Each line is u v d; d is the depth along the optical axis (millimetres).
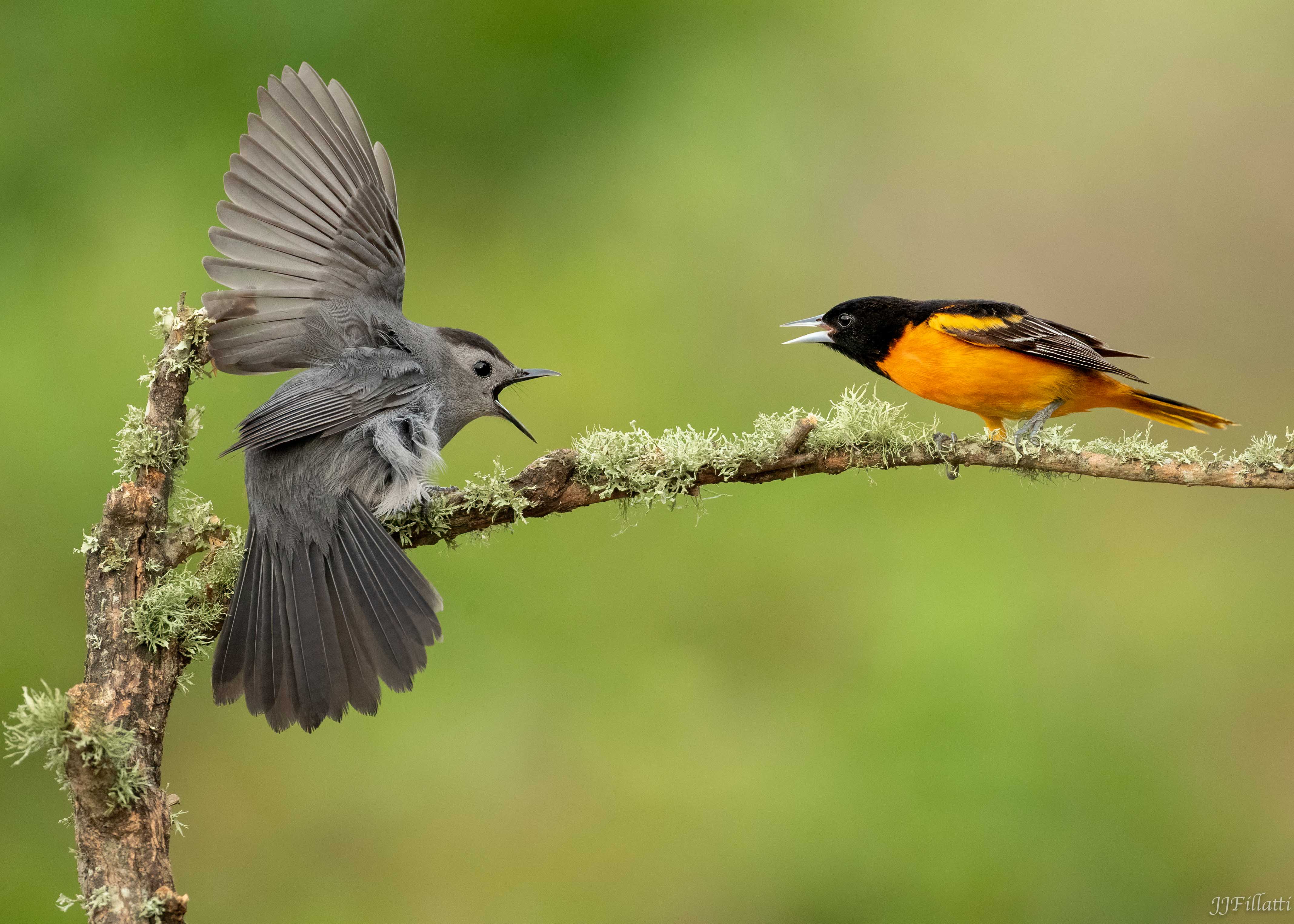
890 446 6645
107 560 5645
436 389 7348
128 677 5508
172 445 5934
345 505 6660
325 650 6242
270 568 6484
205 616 6184
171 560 5992
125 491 5691
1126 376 8234
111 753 4809
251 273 6902
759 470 6676
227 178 6840
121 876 4879
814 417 6520
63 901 4855
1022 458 6543
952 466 6848
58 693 4828
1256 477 6262
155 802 5043
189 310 6074
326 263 7070
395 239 7281
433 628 6309
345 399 6754
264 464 6719
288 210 6973
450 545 6922
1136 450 6457
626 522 6793
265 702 6059
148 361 6051
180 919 4883
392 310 7254
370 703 6141
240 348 6840
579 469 6734
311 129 7020
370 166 7168
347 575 6465
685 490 6676
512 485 6750
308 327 6965
